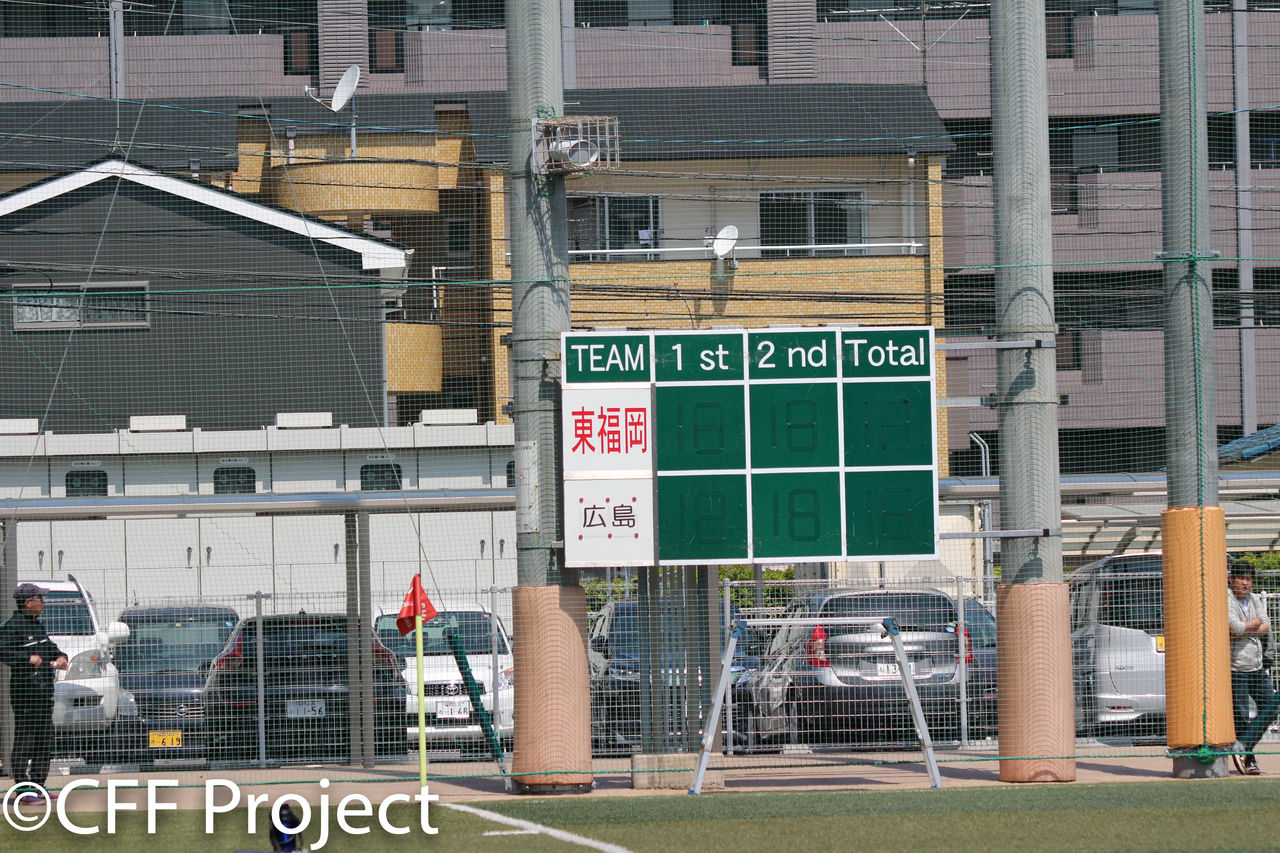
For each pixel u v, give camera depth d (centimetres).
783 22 11019
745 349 3831
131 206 9038
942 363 9062
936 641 4559
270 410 8975
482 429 8338
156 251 9019
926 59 11119
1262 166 10806
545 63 3962
